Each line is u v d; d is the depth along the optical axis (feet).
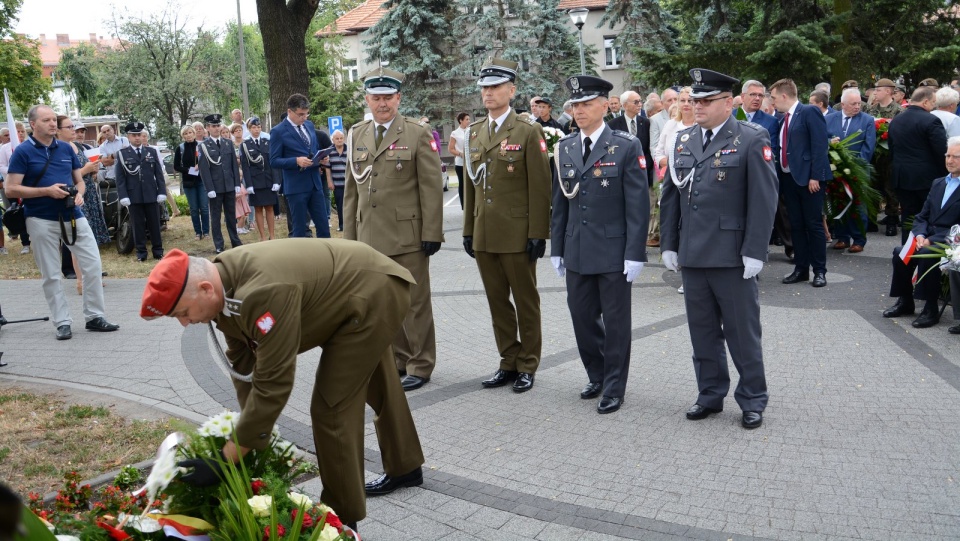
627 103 35.81
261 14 53.62
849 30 66.44
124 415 17.98
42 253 24.86
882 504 12.71
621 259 17.22
